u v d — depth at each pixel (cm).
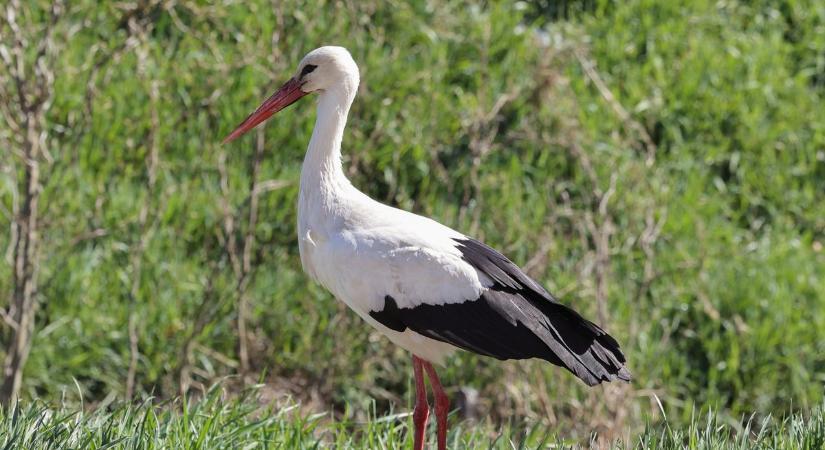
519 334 681
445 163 1312
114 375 1093
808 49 1599
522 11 1552
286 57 1181
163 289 1149
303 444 692
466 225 1240
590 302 1159
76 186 1217
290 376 1126
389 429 736
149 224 1189
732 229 1341
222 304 1078
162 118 1304
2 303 1098
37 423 654
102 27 1372
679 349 1205
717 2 1628
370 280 704
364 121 1309
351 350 1116
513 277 708
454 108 1360
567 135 1316
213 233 1210
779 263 1302
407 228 715
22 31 1041
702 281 1241
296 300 1162
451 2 1525
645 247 1191
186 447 639
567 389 1091
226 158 1281
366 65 1343
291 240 1215
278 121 1311
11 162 1083
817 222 1386
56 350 1089
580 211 1283
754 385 1178
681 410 1146
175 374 1083
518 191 1291
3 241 1151
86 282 1138
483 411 1089
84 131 1117
